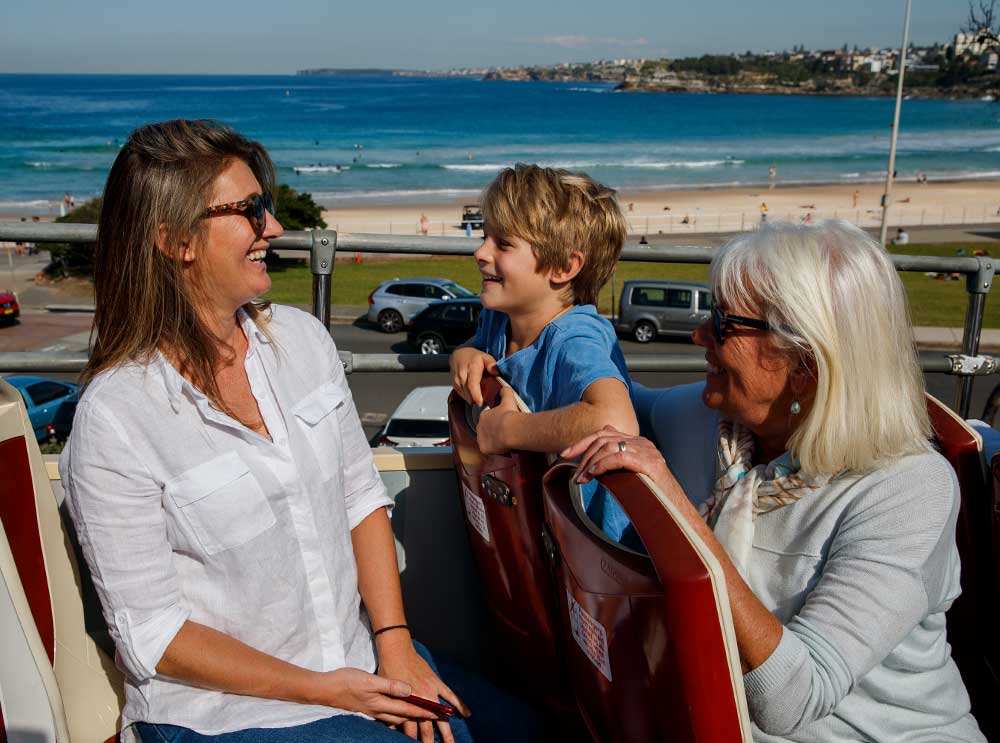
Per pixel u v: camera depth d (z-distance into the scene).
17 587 1.21
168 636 1.36
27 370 2.11
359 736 1.41
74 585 1.47
